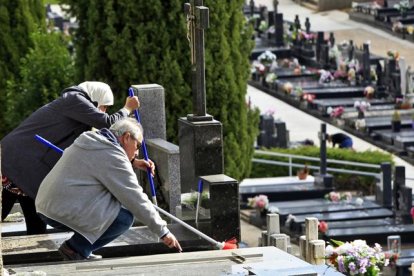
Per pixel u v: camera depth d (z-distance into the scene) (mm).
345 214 36094
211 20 28859
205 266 16141
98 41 29062
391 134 45938
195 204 19906
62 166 16531
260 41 62500
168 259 16453
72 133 18469
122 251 18172
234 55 29406
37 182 18359
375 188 38500
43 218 16719
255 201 36031
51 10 69812
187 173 20312
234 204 19406
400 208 35750
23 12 32688
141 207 16359
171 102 28766
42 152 18422
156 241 18281
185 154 20359
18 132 18516
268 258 16391
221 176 19781
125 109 18641
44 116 18484
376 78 52156
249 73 30047
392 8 66562
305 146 43156
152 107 22266
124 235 18547
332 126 48656
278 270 15641
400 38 63750
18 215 20328
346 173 40719
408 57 59969
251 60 60281
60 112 18422
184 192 20406
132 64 28781
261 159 41375
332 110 49000
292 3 75812
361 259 17797
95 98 18766
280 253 16578
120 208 16594
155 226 16438
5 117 31625
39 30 32906
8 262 17641
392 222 35469
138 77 28859
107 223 16500
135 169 21938
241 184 38688
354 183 40719
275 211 35938
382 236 34344
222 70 29125
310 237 18891
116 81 29078
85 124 18500
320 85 53281
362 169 41031
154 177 21453
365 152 41656
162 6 28703
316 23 68875
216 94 29172
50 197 16500
